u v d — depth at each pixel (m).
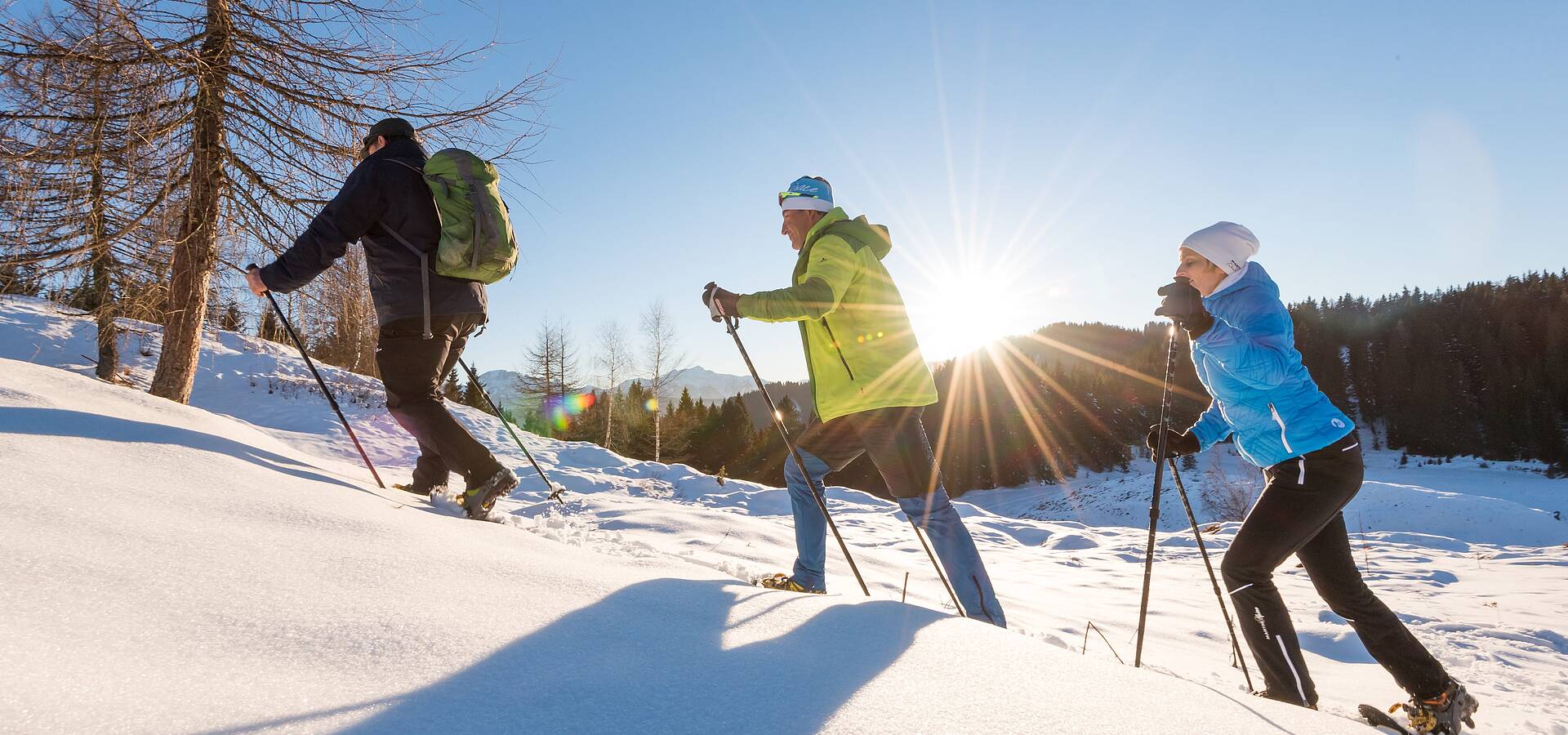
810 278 2.55
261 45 5.44
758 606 1.92
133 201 5.47
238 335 15.74
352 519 2.18
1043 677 1.55
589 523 5.65
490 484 3.18
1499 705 3.06
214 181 5.51
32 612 1.17
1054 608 4.86
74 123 5.13
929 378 2.79
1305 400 2.38
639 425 32.78
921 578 5.06
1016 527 12.22
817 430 2.85
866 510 11.13
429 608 1.54
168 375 5.42
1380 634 2.38
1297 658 2.33
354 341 6.94
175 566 1.52
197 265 5.50
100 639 1.14
